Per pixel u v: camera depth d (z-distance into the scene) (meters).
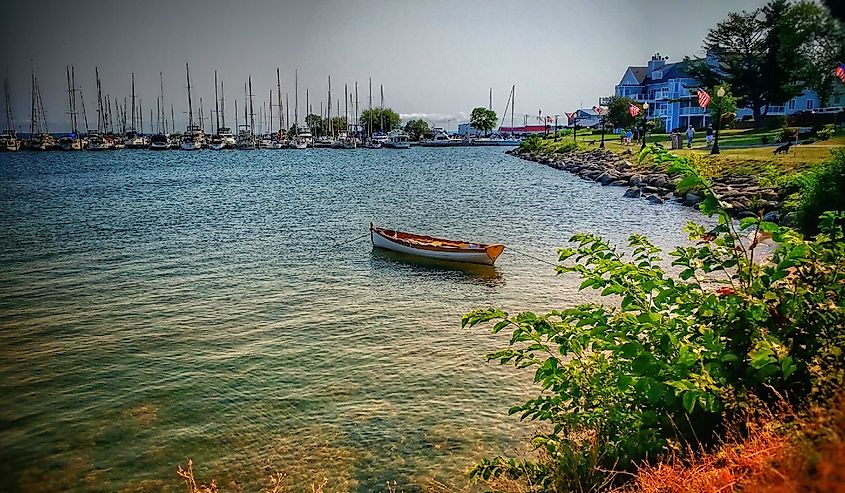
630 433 6.93
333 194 59.09
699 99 51.94
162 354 16.25
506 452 11.15
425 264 27.41
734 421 6.19
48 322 18.94
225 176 82.50
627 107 103.12
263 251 30.69
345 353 16.06
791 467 4.57
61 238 34.34
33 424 12.59
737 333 6.40
